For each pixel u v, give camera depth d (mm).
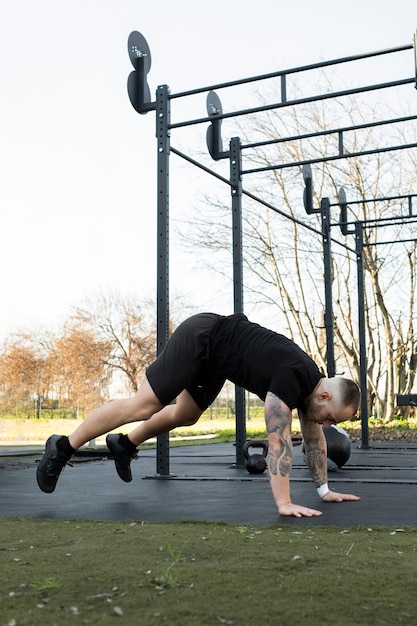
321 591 1429
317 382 2727
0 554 1867
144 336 18984
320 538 2090
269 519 2564
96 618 1254
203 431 16234
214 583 1493
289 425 2666
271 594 1405
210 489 3787
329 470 4977
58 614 1284
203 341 2799
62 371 17375
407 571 1616
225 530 2283
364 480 4129
